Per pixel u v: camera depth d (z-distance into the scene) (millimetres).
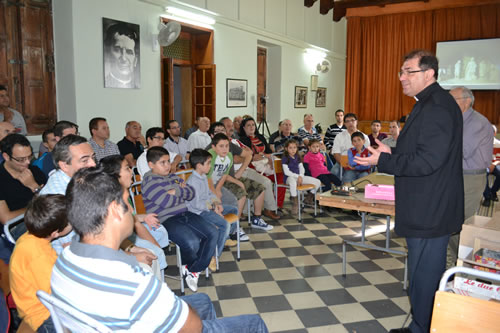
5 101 4102
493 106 10023
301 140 6309
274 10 8406
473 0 9664
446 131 1781
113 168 2117
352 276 3086
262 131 8156
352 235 4078
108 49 5031
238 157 4371
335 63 11328
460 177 1938
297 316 2486
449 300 1219
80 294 1002
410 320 2436
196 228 2834
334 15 11047
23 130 4355
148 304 1015
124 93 5348
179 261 2752
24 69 4609
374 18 11016
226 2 6957
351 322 2418
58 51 4840
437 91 1872
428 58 1856
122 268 1023
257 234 4113
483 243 1950
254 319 1452
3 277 1812
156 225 2559
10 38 4480
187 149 5234
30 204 1499
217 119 7055
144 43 5555
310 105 10242
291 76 9227
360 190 3010
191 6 6121
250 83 7863
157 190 2836
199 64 6844
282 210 5047
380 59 11047
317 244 3814
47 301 1056
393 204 2576
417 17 10477
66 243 1827
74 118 4809
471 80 10000
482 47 9766
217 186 3736
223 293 2799
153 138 3980
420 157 1801
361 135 4848
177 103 8047
